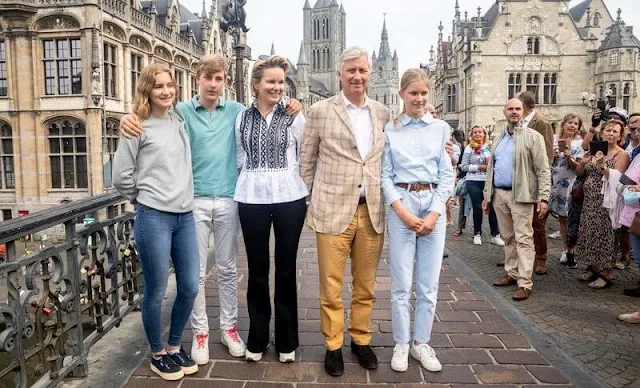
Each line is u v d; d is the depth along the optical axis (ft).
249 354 12.39
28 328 9.76
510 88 129.70
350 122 11.68
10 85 85.10
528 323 15.14
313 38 355.77
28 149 86.22
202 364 12.26
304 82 294.05
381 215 12.08
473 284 19.40
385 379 11.55
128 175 10.80
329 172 11.84
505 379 11.53
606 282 19.27
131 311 15.83
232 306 13.12
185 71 118.93
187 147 11.51
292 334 12.33
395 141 12.21
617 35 124.67
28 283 9.84
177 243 11.48
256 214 11.87
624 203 16.90
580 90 129.39
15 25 83.10
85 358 11.77
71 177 87.40
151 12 100.83
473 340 13.78
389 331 14.40
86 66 83.05
